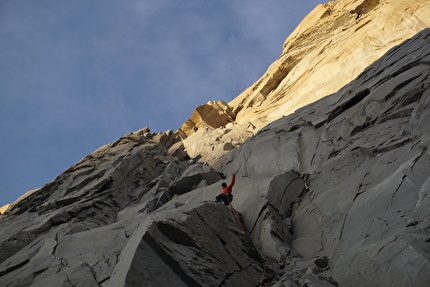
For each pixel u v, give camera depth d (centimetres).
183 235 887
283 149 1780
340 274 788
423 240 675
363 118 1411
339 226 1034
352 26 3338
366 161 1206
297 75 3353
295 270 918
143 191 2042
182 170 2430
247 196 1380
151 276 784
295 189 1366
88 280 912
